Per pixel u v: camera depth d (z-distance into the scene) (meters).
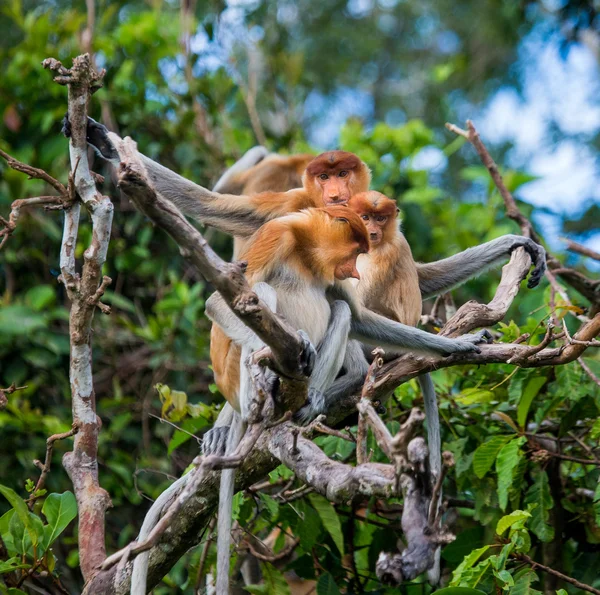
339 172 11.42
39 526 7.68
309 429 6.85
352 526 9.81
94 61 14.88
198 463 5.55
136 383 13.20
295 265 8.91
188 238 5.55
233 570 9.51
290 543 10.57
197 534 7.82
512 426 9.05
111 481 11.84
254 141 17.66
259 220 10.55
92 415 8.16
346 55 29.12
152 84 15.63
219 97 16.03
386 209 10.55
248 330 8.19
